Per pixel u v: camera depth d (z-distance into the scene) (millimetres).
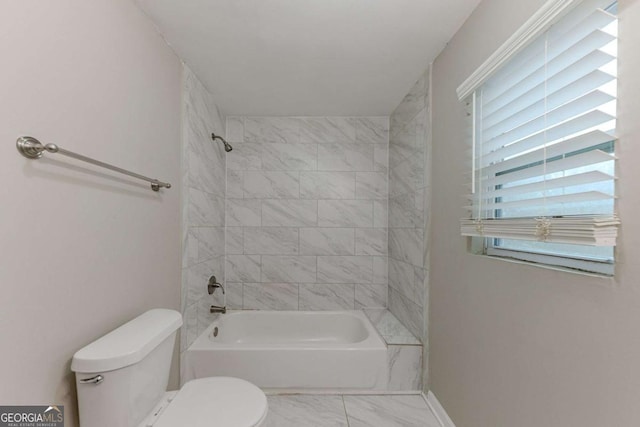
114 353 1001
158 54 1605
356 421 1788
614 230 747
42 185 894
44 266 903
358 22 1529
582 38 840
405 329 2352
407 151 2387
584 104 845
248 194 2875
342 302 2887
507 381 1162
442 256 1765
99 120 1146
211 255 2465
